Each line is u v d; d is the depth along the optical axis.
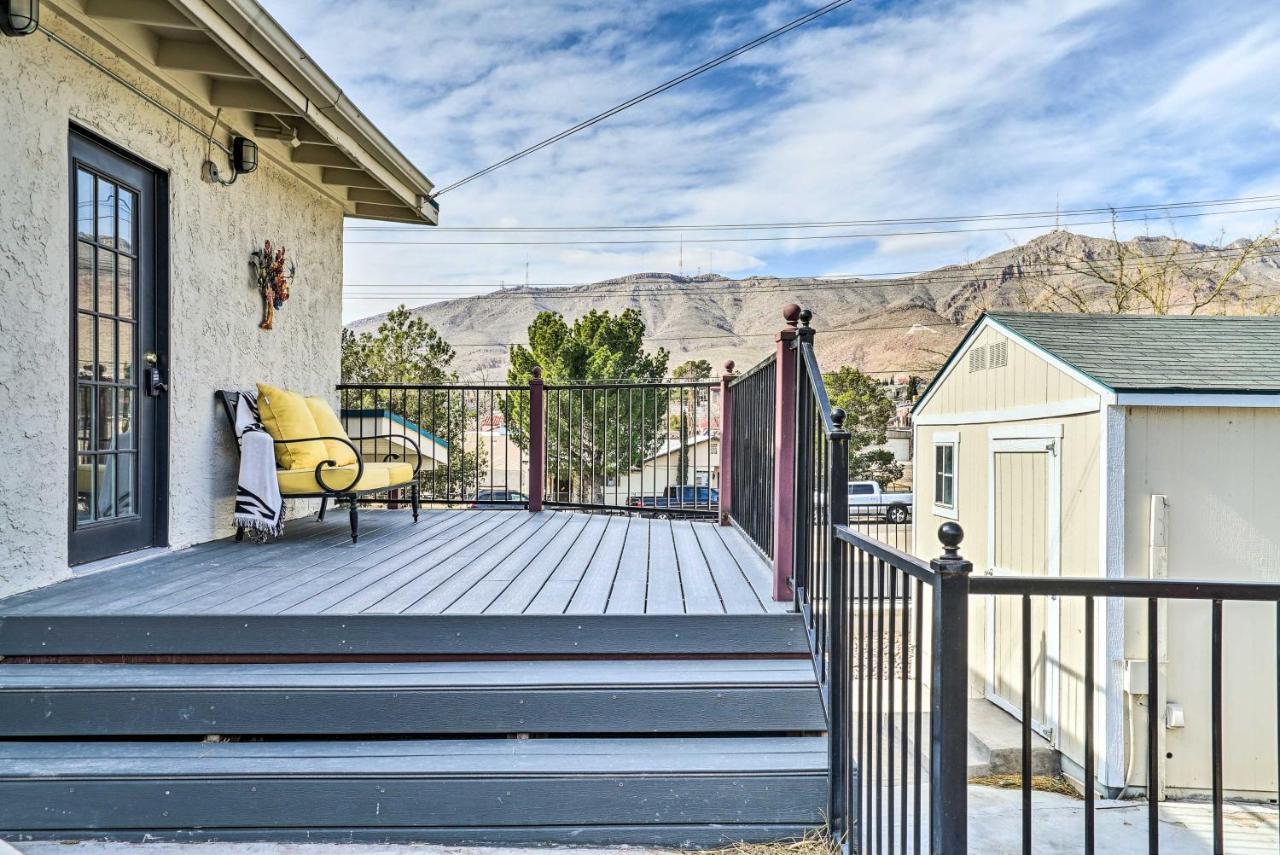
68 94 2.97
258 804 2.05
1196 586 1.32
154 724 2.19
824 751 2.20
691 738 2.27
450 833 2.06
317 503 5.52
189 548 3.82
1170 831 4.32
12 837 2.03
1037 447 6.04
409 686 2.21
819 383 2.33
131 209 3.48
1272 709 5.00
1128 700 5.04
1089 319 6.89
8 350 2.68
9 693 2.18
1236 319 6.99
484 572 3.20
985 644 6.68
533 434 5.64
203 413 3.98
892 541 9.94
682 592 2.81
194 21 2.82
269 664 2.38
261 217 4.57
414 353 15.90
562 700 2.23
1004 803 4.73
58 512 2.93
